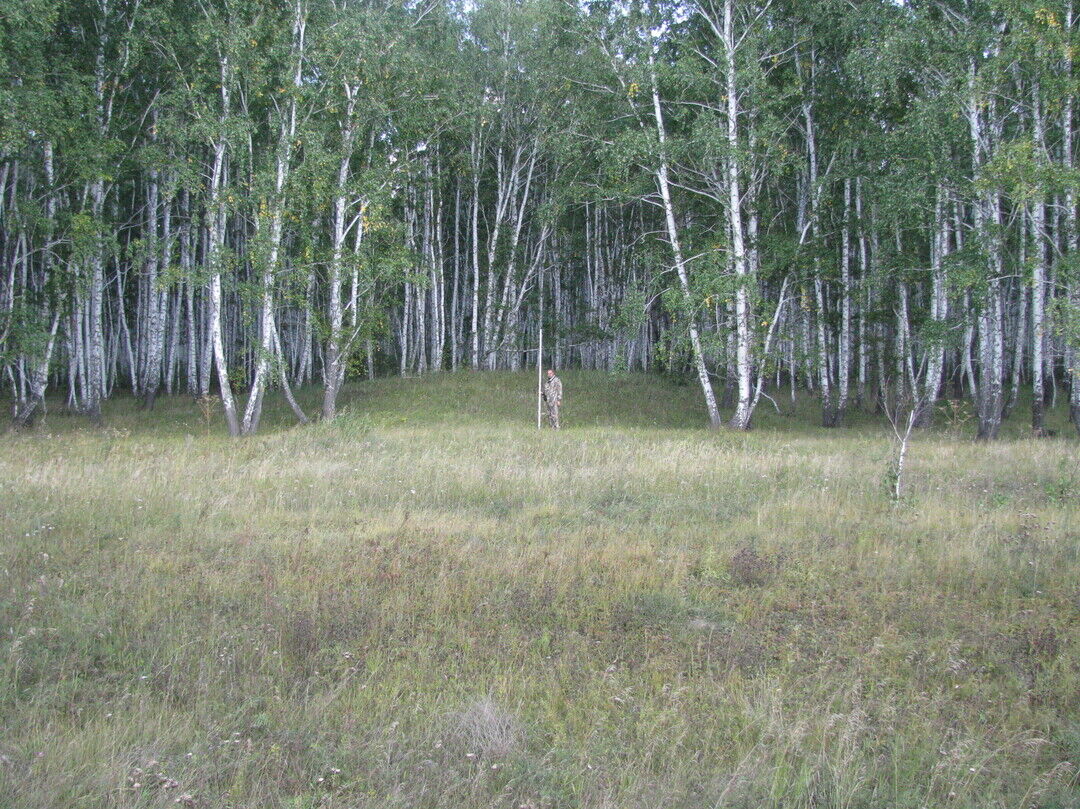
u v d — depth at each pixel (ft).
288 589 23.77
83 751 13.94
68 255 78.33
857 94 72.13
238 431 70.59
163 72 79.30
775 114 78.38
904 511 33.30
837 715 15.42
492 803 12.85
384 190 75.10
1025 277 61.31
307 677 18.12
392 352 139.33
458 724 15.47
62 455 48.65
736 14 75.72
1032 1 57.31
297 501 36.29
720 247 72.28
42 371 72.64
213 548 28.19
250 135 70.23
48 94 65.62
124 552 27.45
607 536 30.30
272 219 72.38
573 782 13.61
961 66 64.54
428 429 71.20
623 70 74.79
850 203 83.10
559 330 124.26
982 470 43.39
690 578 25.18
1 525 29.45
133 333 140.97
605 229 125.80
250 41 66.54
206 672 17.74
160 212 104.12
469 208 130.62
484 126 108.88
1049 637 19.70
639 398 94.99
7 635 19.34
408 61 75.56
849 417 88.99
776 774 13.57
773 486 39.60
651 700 16.71
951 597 23.49
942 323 67.56
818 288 82.74
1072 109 64.69
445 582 24.03
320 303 109.29
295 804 12.59
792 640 20.51
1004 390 104.78
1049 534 28.99
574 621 21.77
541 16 81.71
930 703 16.88
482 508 36.04
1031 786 13.67
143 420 83.46
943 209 69.51
